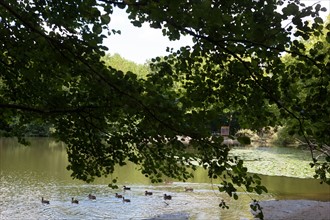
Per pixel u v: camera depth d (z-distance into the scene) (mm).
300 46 3246
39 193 17812
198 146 3492
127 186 20156
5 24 4234
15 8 4234
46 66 4285
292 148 44375
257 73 3672
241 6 3316
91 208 15484
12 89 4926
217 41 3125
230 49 3439
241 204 16656
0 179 20969
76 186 19625
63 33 3504
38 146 41438
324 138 3463
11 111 4980
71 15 4105
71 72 3688
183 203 16734
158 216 14477
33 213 14438
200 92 4172
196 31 3135
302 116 3510
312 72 3428
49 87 4707
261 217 3518
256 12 3029
